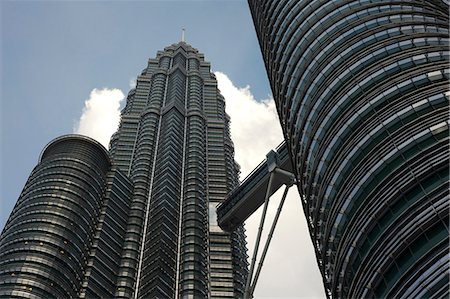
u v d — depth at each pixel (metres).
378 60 73.75
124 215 177.50
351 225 58.47
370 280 50.94
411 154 55.62
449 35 70.50
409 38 74.38
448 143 53.12
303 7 98.19
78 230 151.25
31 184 164.38
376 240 52.50
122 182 187.75
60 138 185.50
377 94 67.50
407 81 65.56
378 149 60.34
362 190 59.06
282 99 96.75
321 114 76.50
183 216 184.12
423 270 45.09
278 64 101.88
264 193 144.50
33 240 141.62
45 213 149.88
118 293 151.75
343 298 58.50
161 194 188.25
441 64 65.00
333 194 65.75
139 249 168.25
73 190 160.00
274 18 108.25
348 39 83.31
